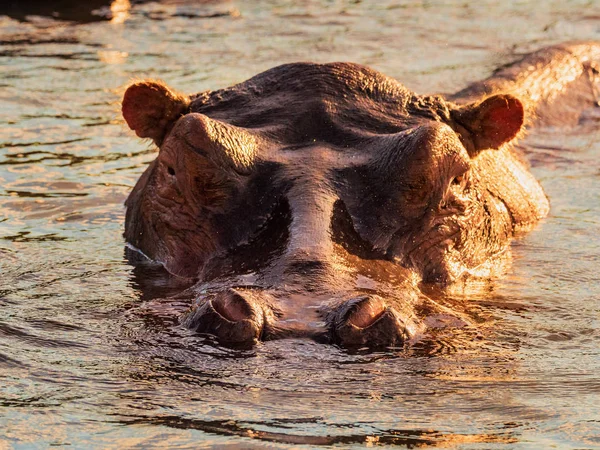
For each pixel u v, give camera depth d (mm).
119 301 27094
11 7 67938
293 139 30469
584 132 47750
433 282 29188
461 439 19516
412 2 72250
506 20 67438
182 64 55531
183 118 29641
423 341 23828
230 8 69562
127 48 59000
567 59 53188
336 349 22688
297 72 32688
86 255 31797
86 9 67625
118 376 22141
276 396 21000
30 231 34281
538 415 20625
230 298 23328
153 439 19422
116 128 46594
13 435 19734
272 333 22922
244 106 31984
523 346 24500
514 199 35719
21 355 23375
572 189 40594
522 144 45594
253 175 29125
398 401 20984
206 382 21609
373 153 29594
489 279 30406
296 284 24391
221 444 19125
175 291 27734
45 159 42438
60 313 26188
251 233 28047
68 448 19203
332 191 28312
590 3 71812
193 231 29344
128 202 35781
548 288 29578
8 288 28297
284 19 66812
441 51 59812
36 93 50656
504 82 49094
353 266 25906
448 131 29609
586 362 23562
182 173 29453
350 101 31688
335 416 20281
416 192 28812
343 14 68562
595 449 19250
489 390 21719
